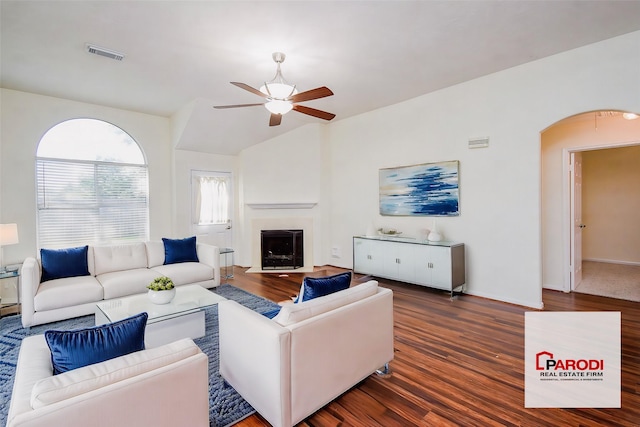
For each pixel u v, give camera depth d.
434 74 3.85
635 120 3.84
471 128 4.10
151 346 2.62
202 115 4.86
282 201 6.07
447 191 4.34
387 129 5.07
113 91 4.26
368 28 2.78
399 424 1.79
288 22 2.67
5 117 4.07
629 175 6.02
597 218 6.34
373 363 2.17
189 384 1.36
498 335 2.91
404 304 3.80
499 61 3.54
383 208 5.16
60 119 4.48
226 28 2.75
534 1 2.43
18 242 3.79
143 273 3.87
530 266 3.67
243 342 1.87
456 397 2.02
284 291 4.44
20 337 2.97
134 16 2.56
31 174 4.25
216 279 4.46
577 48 3.26
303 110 3.41
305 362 1.72
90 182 4.75
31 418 0.98
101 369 1.21
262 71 3.65
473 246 4.15
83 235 4.69
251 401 1.83
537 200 3.61
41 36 2.86
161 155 5.47
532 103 3.58
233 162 6.18
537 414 1.85
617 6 2.51
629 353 2.54
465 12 2.57
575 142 4.23
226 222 6.09
